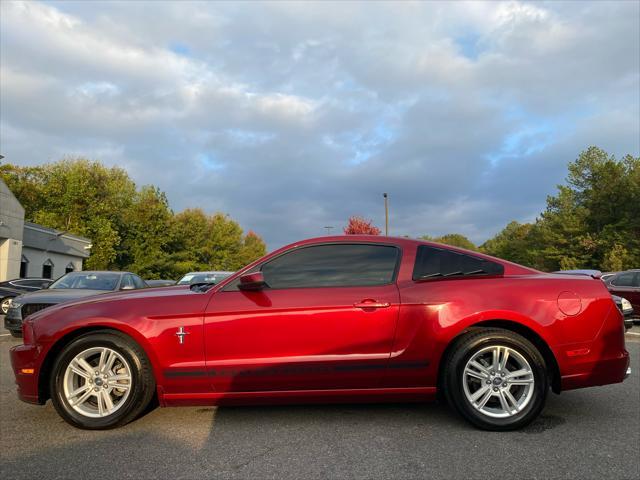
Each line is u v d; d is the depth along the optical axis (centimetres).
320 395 396
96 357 412
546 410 453
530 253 5525
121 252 4759
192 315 396
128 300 412
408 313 397
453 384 391
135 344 398
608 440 371
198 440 372
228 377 392
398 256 425
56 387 396
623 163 4844
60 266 3441
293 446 358
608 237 4497
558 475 307
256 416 434
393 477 304
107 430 399
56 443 369
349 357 393
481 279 415
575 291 406
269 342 393
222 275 1212
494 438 375
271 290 407
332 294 402
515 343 390
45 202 4550
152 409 459
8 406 475
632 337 1002
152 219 4906
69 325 400
